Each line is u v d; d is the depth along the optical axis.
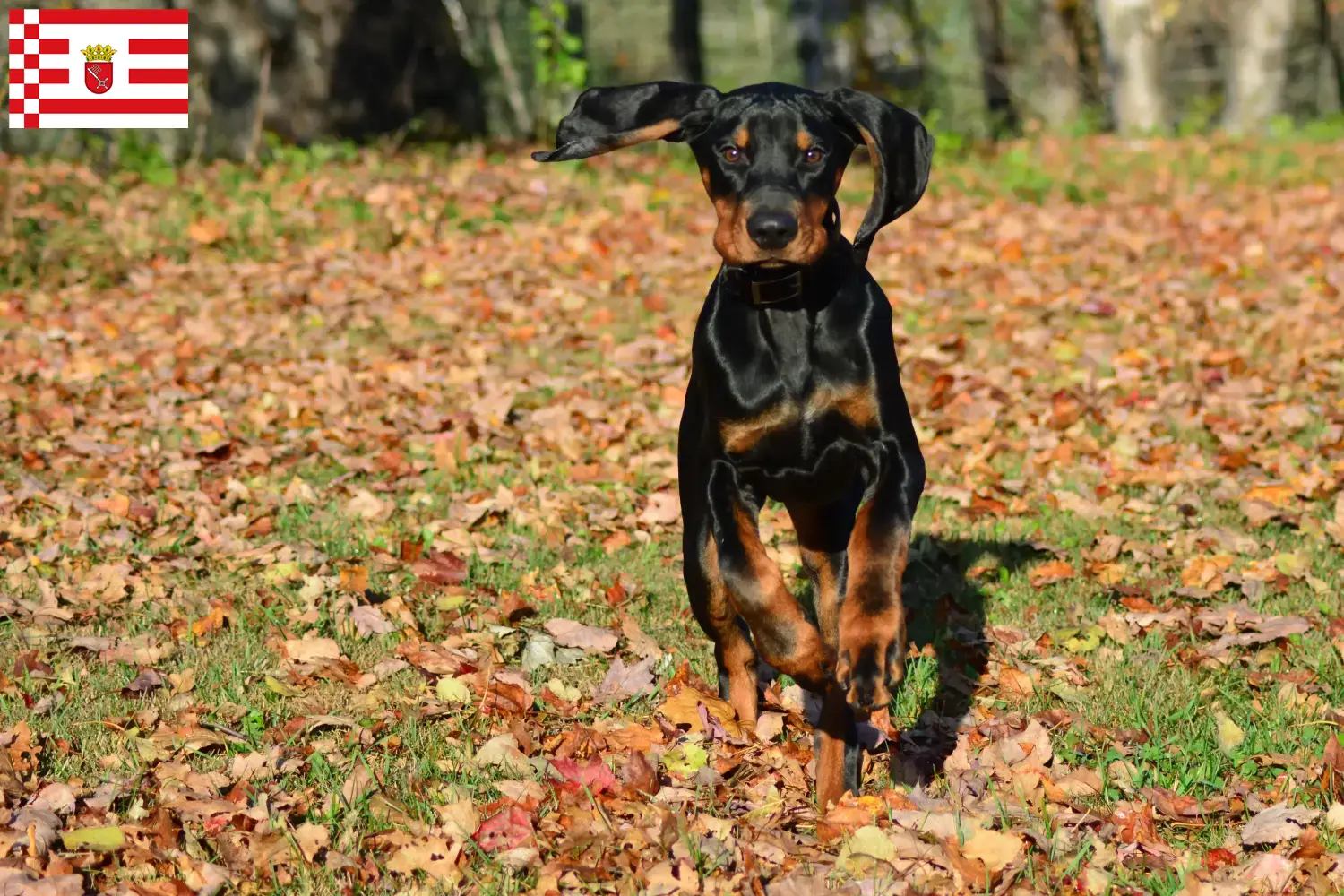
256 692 4.52
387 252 11.98
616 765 4.06
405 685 4.60
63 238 11.59
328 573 5.60
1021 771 3.93
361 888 3.42
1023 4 26.58
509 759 4.00
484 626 5.08
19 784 3.81
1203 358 8.68
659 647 4.91
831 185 3.80
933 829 3.57
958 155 19.09
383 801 3.74
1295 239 12.54
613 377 8.58
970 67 22.17
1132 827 3.61
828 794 3.74
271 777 3.93
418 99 20.20
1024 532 6.12
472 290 10.69
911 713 4.44
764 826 3.67
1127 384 8.27
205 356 9.02
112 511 6.23
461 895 3.39
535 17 18.89
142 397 8.15
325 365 8.86
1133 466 6.96
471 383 8.45
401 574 5.59
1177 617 5.12
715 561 3.94
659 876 3.35
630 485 6.80
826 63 24.72
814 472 3.88
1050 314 9.94
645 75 21.25
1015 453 7.22
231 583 5.49
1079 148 19.92
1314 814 3.63
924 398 8.15
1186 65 31.27
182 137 16.56
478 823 3.66
